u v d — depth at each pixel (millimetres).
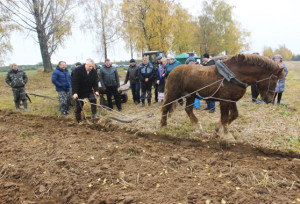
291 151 4344
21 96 8406
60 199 3115
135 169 3771
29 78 19281
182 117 6719
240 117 6352
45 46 21812
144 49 22453
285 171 3637
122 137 5551
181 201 2857
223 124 4988
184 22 28609
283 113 6328
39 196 3178
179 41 28562
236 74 4629
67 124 6820
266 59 4543
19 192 3279
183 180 3369
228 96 4738
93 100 6844
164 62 7809
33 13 20172
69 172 3684
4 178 3625
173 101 5523
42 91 14719
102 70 7629
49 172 3697
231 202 2803
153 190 3133
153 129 5922
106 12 22953
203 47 36562
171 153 4500
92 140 5148
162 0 21125
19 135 5547
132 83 8742
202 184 3242
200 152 4559
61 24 20594
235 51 37875
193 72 5184
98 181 3436
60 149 4625
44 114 7996
